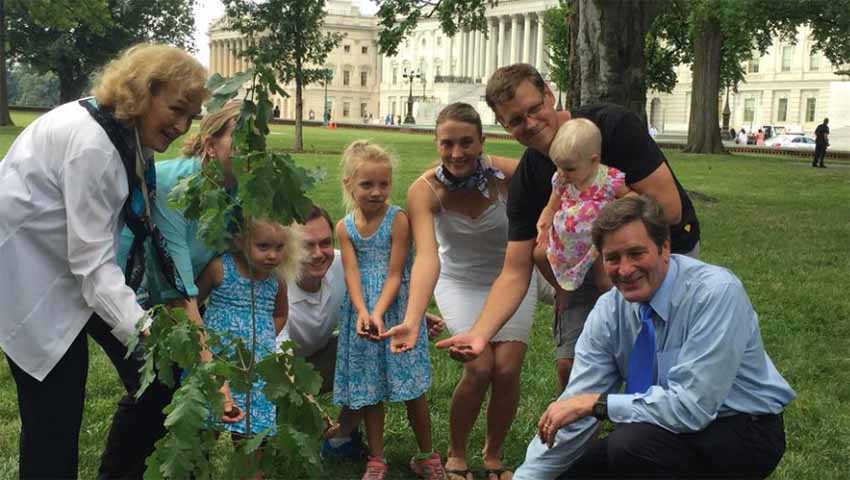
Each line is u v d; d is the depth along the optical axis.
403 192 18.12
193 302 4.06
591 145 4.18
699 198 20.62
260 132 2.81
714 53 41.56
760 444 3.74
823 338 8.09
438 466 4.85
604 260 3.70
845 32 33.00
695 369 3.62
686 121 83.62
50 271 3.62
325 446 5.15
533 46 96.88
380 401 4.73
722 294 3.65
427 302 4.49
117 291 3.57
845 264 12.20
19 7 50.25
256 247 4.14
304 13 36.34
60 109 3.63
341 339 4.79
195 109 3.63
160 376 2.88
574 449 3.92
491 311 4.45
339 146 39.56
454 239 4.90
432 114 90.00
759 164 35.34
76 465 3.83
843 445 5.44
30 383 3.69
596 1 15.10
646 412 3.67
